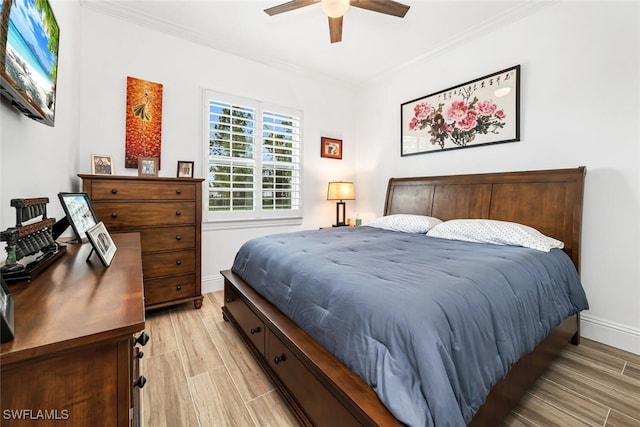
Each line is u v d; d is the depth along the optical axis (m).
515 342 1.18
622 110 1.97
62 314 0.62
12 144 1.06
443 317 0.96
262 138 3.37
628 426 1.29
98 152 2.43
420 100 3.32
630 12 1.93
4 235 0.81
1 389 0.52
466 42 2.88
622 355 1.90
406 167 3.53
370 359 0.97
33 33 1.11
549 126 2.33
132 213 2.23
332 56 3.27
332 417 1.05
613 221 2.03
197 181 2.53
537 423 1.31
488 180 2.63
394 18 2.57
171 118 2.79
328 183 4.01
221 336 2.11
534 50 2.40
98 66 2.42
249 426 1.31
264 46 3.05
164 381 1.61
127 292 0.76
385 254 1.72
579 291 1.90
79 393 0.58
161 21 2.63
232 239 3.22
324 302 1.26
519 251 1.80
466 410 0.90
